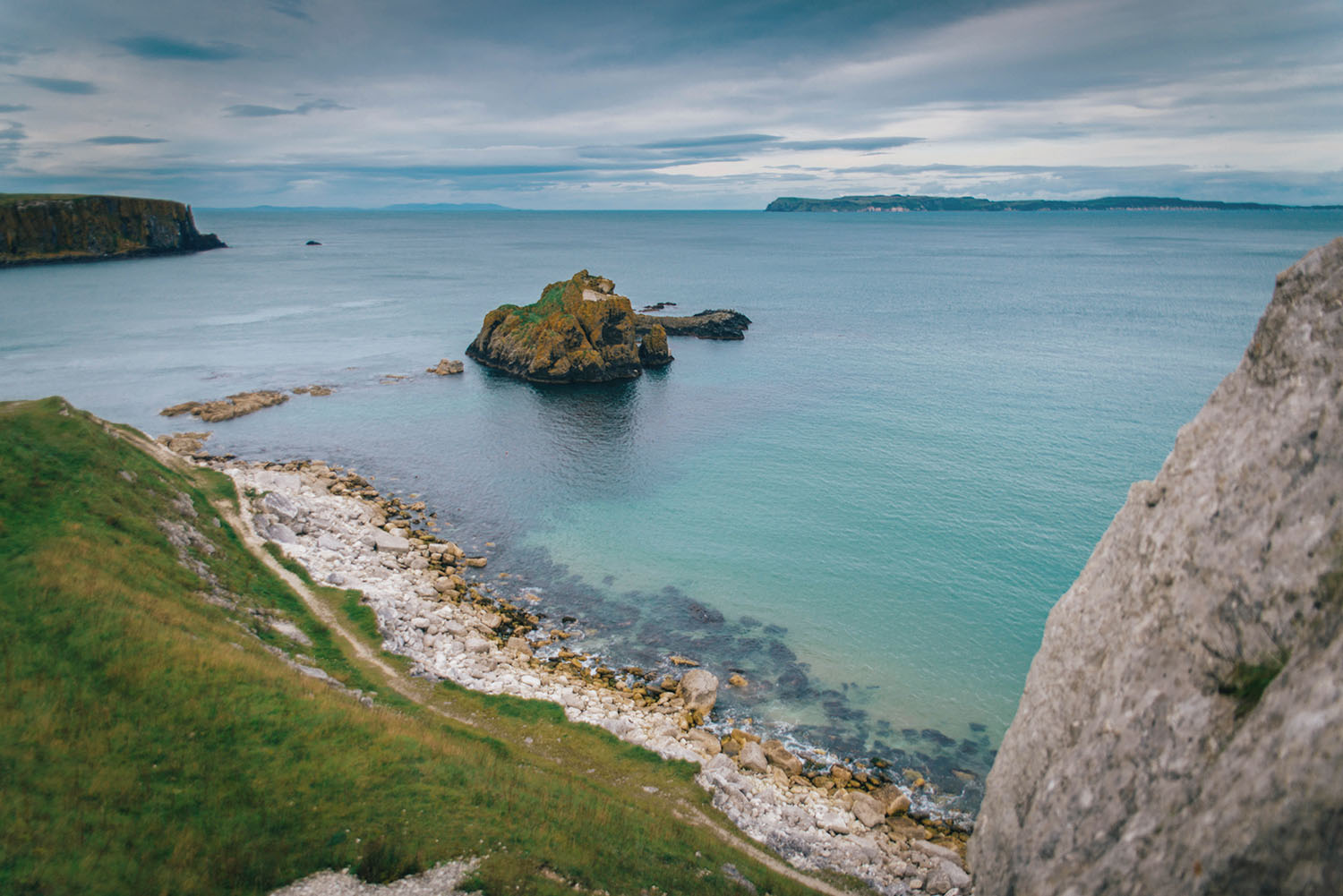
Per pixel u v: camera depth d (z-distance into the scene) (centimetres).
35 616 2689
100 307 15212
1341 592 1298
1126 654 1794
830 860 2809
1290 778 1098
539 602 4844
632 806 2839
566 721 3494
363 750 2530
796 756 3516
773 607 4822
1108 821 1611
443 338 12900
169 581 3428
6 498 3412
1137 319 13862
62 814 1952
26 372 9912
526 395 9656
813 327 13912
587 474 6956
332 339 12681
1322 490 1429
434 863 2105
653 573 5228
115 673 2525
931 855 2919
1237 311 14500
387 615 4119
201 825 2062
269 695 2672
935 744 3675
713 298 17475
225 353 11488
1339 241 1616
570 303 10669
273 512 5166
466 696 3547
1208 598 1590
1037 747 2091
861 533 5734
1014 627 4594
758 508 6209
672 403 9225
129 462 4344
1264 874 1091
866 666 4256
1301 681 1220
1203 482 1752
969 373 10200
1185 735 1509
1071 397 8894
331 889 1959
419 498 6425
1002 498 6244
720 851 2627
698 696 3859
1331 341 1546
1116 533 2098
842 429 8044
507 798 2470
